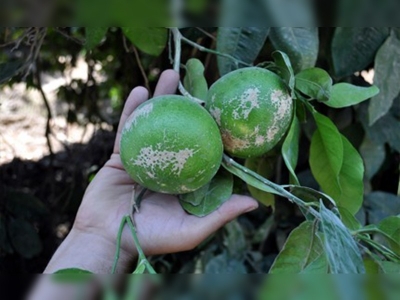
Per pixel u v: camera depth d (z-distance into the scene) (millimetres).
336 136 323
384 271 264
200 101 300
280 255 270
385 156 487
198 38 430
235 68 360
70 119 727
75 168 726
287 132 310
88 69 657
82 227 318
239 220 547
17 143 967
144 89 344
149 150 254
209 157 260
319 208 260
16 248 637
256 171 406
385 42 373
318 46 381
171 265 572
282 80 293
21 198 660
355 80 450
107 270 294
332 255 227
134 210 308
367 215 455
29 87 664
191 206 300
